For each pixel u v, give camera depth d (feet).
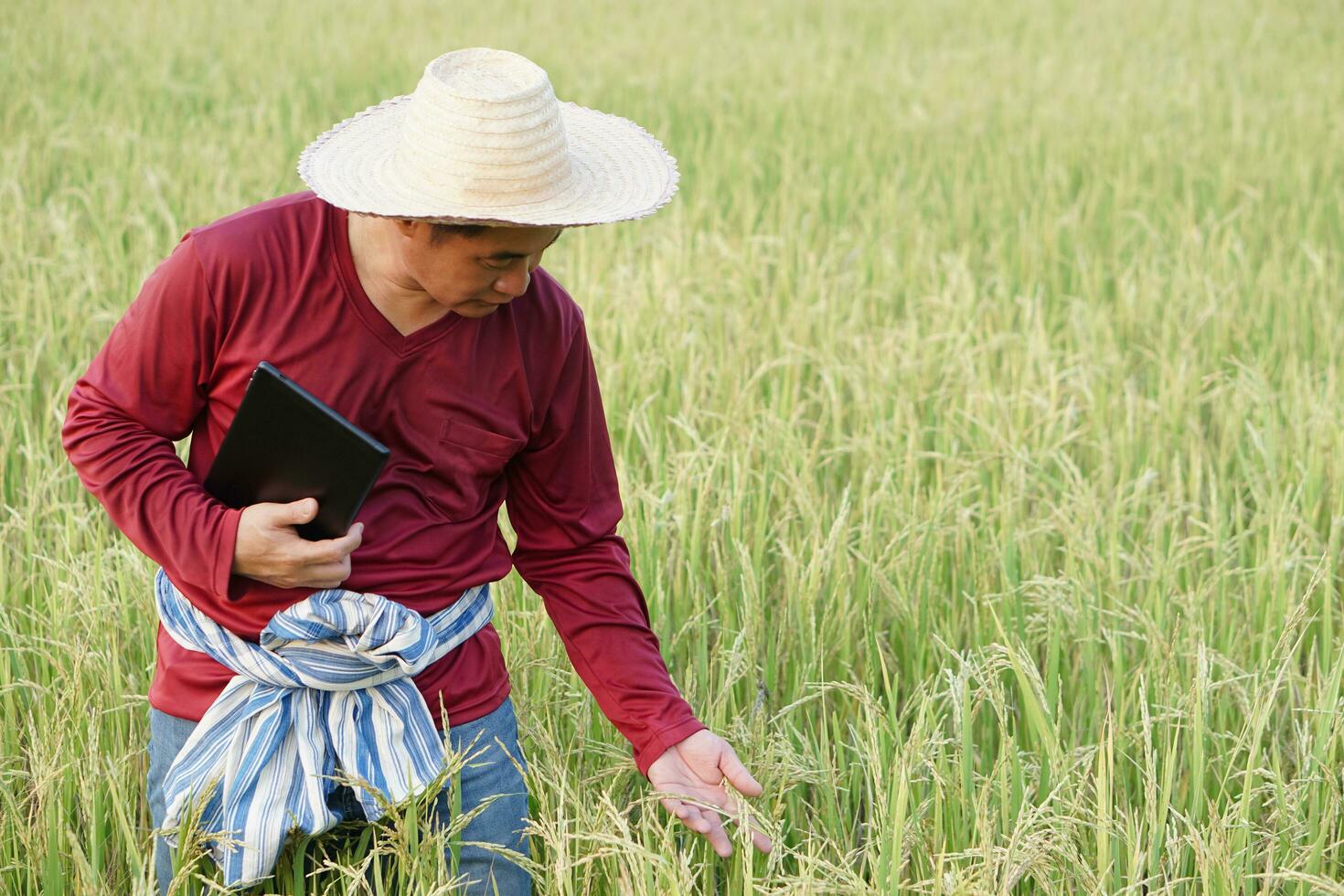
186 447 14.28
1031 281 21.18
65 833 8.25
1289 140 31.42
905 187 27.73
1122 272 22.03
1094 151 30.32
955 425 15.10
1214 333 18.62
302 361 7.12
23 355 16.17
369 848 8.09
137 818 8.98
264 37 39.81
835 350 17.75
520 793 8.00
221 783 7.26
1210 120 33.14
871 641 10.61
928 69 39.04
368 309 7.10
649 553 11.06
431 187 6.56
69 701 8.91
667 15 47.93
